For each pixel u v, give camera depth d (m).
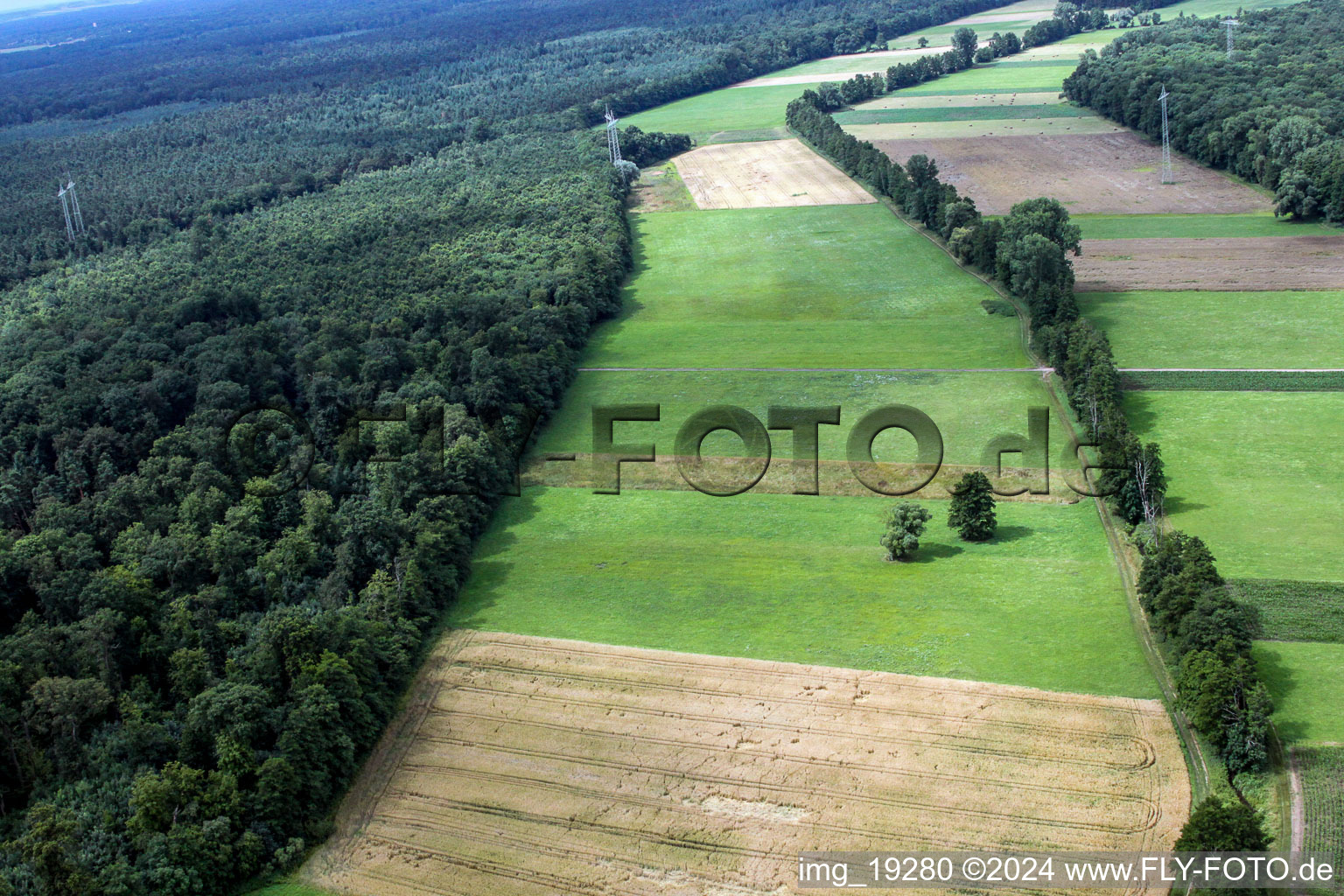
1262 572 124.56
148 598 123.25
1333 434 155.12
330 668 109.31
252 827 99.88
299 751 103.44
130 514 139.00
